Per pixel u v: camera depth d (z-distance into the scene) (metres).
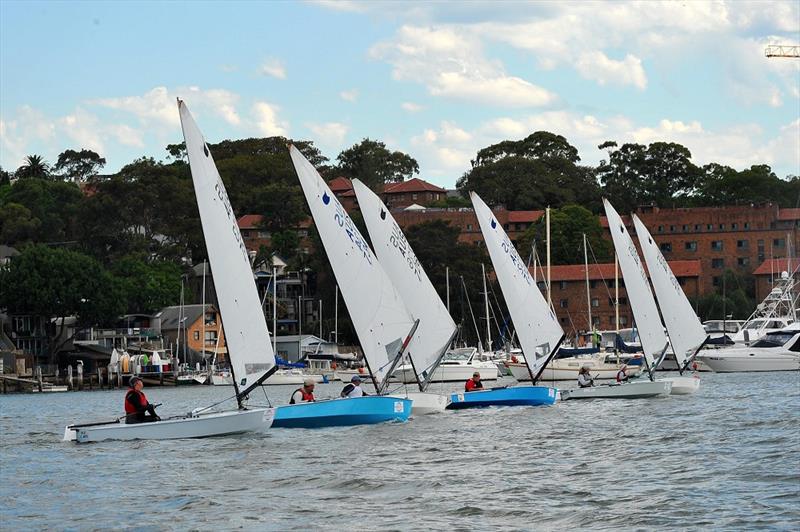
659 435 73.94
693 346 110.88
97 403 151.62
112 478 58.00
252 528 45.16
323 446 69.12
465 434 75.31
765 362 177.12
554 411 92.38
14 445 76.31
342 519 46.72
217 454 65.88
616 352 186.12
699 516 45.97
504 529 44.62
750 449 65.44
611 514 46.84
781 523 44.25
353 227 82.50
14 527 46.06
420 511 48.22
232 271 73.25
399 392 87.75
